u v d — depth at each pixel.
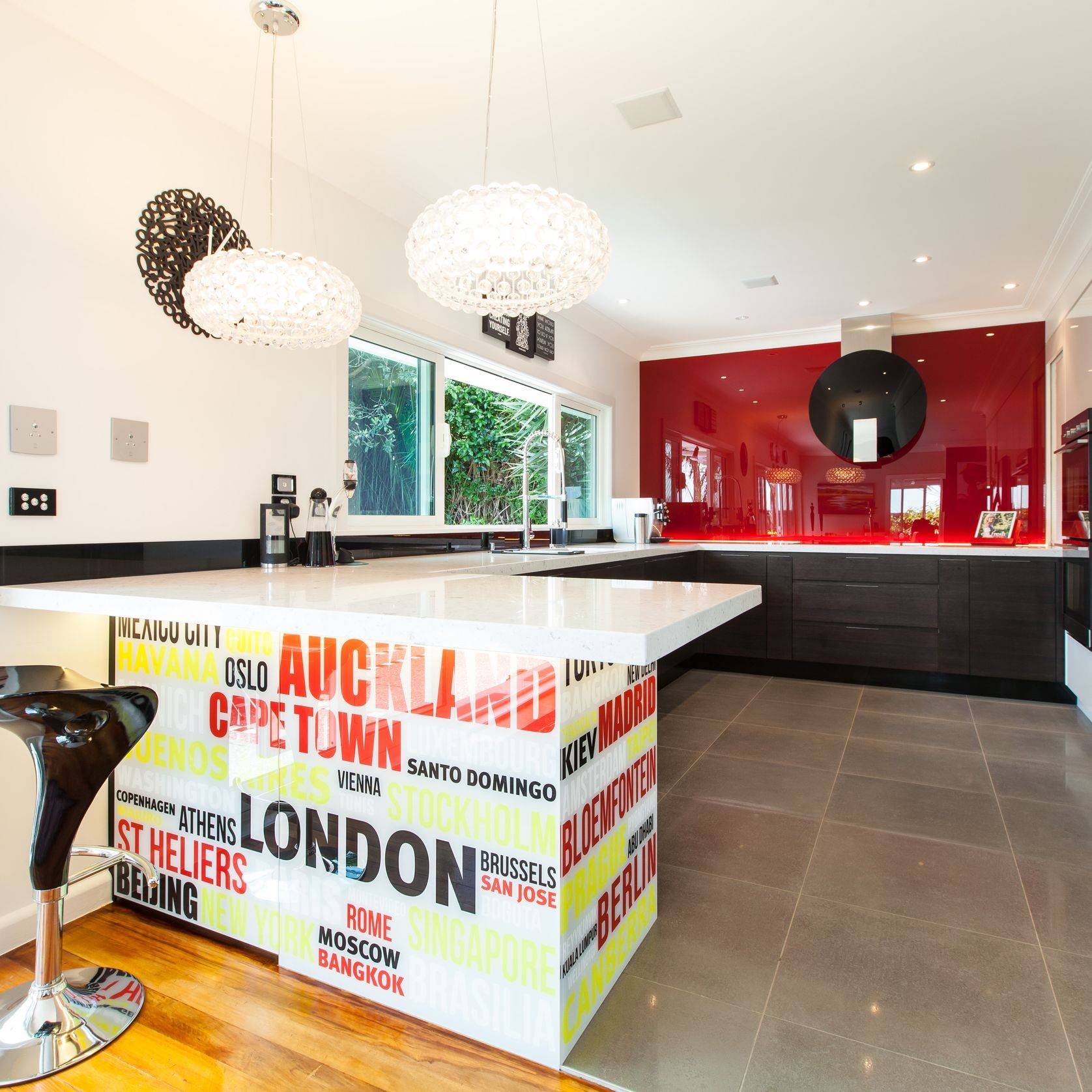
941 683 4.23
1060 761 2.93
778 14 1.85
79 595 1.58
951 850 2.14
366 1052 1.34
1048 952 1.62
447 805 1.39
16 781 1.75
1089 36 1.94
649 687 1.73
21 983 1.56
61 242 1.83
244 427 2.35
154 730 1.80
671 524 5.41
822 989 1.50
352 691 1.49
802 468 5.01
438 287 1.85
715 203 2.95
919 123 2.37
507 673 1.32
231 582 1.84
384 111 2.26
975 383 4.52
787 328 4.84
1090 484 3.19
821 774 2.80
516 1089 1.25
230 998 1.50
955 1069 1.27
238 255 1.73
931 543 4.63
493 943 1.35
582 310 4.37
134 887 1.86
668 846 2.18
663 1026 1.39
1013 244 3.38
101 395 1.93
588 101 2.23
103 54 1.92
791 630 4.55
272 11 1.79
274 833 1.61
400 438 3.18
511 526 3.97
